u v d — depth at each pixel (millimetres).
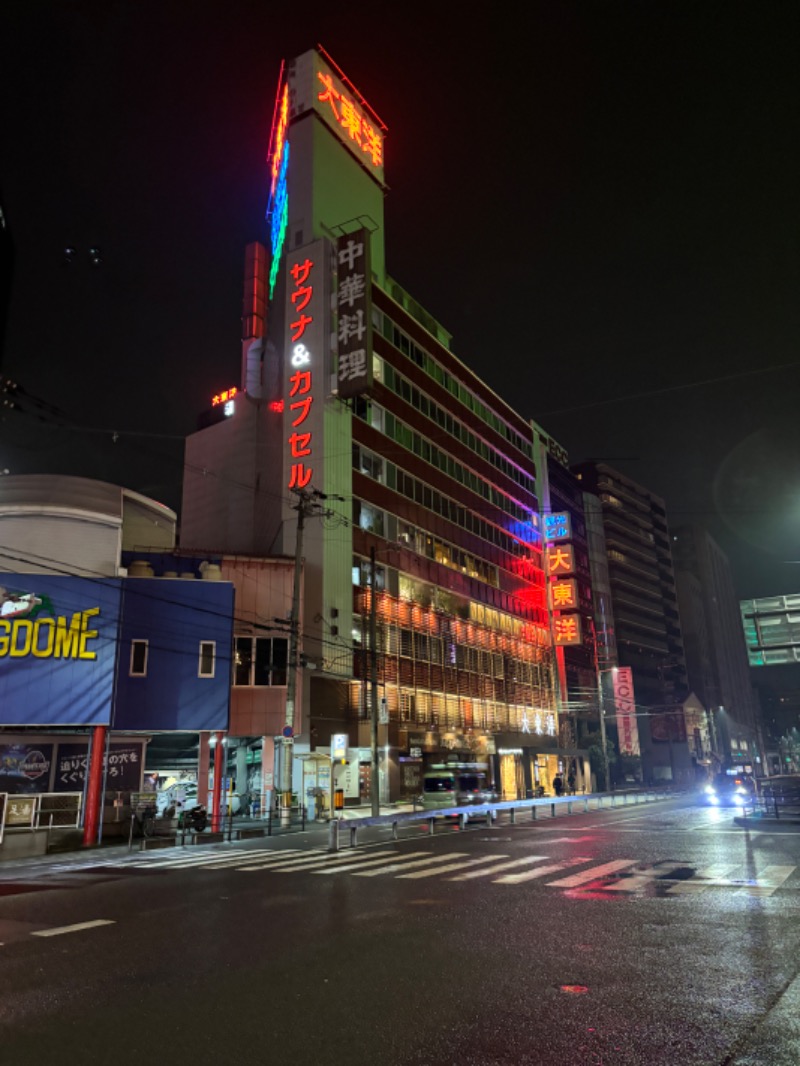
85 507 26250
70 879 15008
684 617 123000
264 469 47281
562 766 61156
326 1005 5949
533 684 59625
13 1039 5363
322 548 38562
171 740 31812
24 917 10461
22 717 23812
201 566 29047
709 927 8398
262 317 52438
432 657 46562
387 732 39750
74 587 25422
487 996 6066
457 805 31078
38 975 7125
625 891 11094
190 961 7516
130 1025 5605
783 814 24562
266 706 32562
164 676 26219
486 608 54781
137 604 26375
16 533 25562
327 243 44250
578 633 62938
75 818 22188
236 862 17203
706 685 119875
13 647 24250
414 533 47438
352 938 8367
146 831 23406
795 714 151875
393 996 6129
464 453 56312
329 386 41656
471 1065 4676
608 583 96500
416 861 16109
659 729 96125
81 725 24328
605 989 6156
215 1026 5535
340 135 50469
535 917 9289
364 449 43969
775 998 5777
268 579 34375
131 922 9820
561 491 81125
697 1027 5223
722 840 18359
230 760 36844
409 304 56094
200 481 52219
